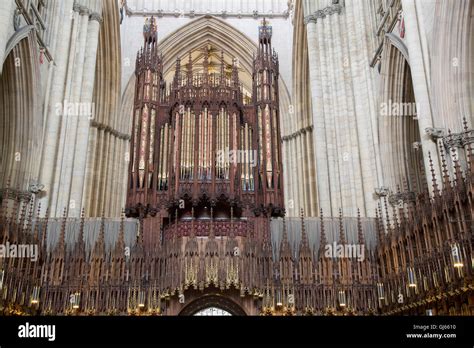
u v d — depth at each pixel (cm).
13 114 2166
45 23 2392
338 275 1889
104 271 1870
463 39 1719
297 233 2133
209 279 1831
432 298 1492
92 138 3334
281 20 4119
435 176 1641
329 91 2703
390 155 2222
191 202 2112
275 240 2116
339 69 2641
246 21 4097
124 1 3812
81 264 1880
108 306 1817
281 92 3931
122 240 1933
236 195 2138
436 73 1744
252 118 2397
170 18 4069
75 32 2603
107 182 3444
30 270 1823
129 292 1834
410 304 1631
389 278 1803
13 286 1680
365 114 2406
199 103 2327
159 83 2508
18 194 2119
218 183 2142
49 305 1805
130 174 2239
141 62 2555
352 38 2556
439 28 1739
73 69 2561
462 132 1602
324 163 2641
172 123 2314
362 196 2316
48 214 2222
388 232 1870
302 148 3616
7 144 2164
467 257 1294
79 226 2127
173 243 1916
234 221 2150
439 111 1712
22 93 2167
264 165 2262
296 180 3625
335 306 1841
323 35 2831
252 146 2309
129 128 3753
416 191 2045
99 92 3444
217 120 2302
